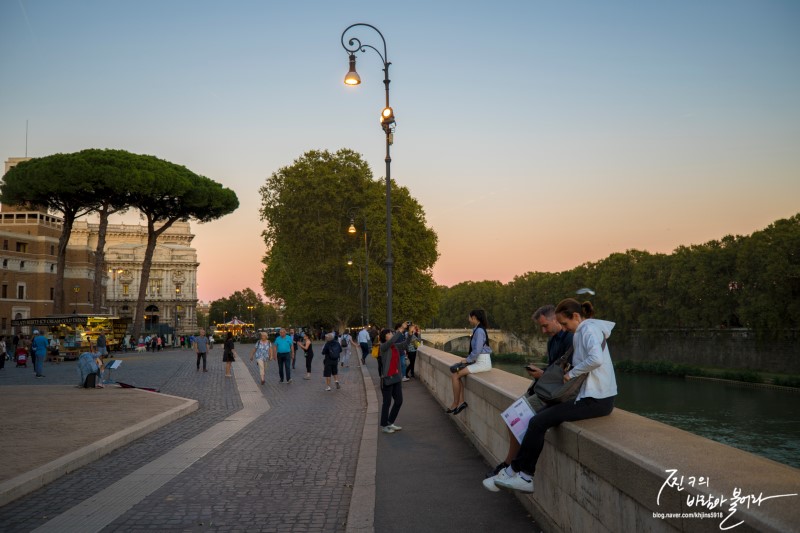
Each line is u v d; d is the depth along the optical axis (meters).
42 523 6.26
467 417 10.68
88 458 9.17
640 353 96.88
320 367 32.53
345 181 68.38
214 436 11.41
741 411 49.06
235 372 28.95
